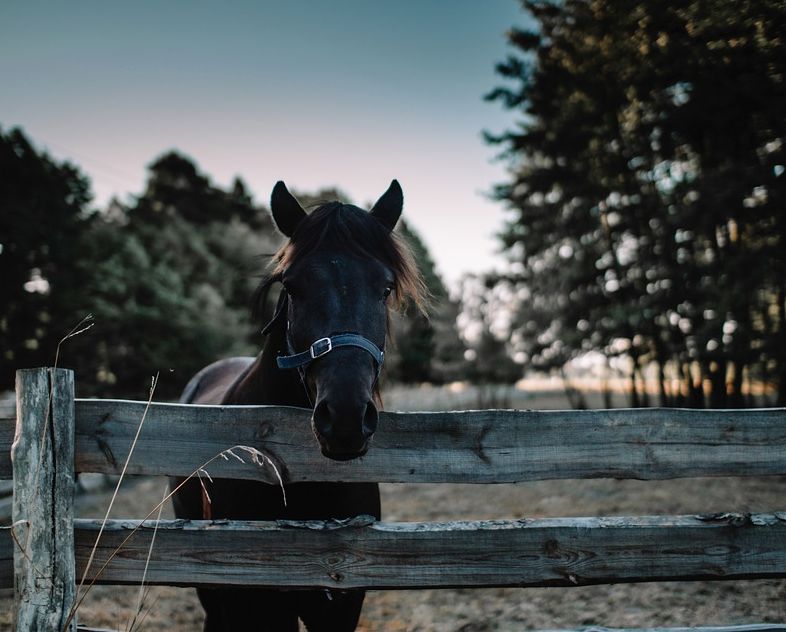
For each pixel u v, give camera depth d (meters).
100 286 23.31
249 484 2.15
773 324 13.36
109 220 27.52
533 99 16.41
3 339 23.95
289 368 2.03
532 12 16.03
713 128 12.34
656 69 11.77
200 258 28.25
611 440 1.98
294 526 1.94
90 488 8.62
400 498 8.35
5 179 25.92
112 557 1.93
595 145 15.90
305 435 1.98
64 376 1.93
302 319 1.90
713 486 8.19
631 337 16.56
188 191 37.03
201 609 4.35
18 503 1.89
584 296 17.38
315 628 2.30
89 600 4.50
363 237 2.03
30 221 25.17
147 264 24.67
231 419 1.99
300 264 1.98
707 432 1.99
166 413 1.99
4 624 3.99
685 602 4.12
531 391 32.09
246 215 39.16
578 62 15.02
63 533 1.89
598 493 8.07
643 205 15.61
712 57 10.20
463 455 1.98
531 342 20.95
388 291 2.02
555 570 1.94
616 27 12.62
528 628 3.88
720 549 1.95
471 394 27.06
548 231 19.02
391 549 1.94
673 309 14.59
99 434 1.98
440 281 28.02
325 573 1.94
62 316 24.06
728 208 11.67
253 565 1.95
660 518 1.97
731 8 8.80
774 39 8.85
